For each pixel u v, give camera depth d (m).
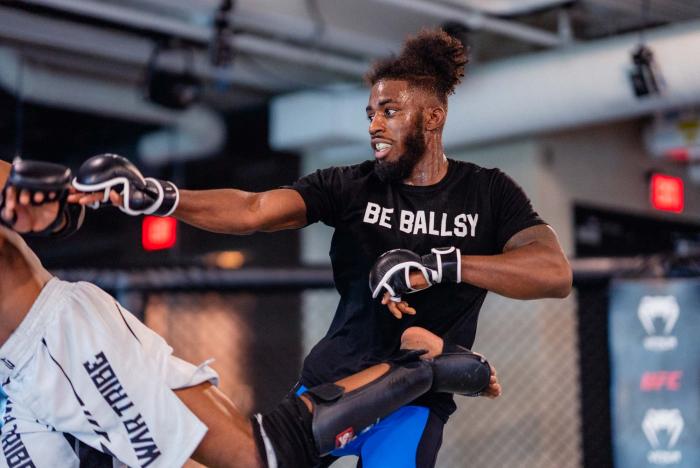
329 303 6.41
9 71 6.95
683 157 8.53
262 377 5.72
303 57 6.92
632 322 4.62
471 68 6.86
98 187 2.36
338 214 2.76
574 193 7.89
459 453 7.36
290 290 4.32
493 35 7.04
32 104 8.00
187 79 6.89
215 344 5.30
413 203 2.72
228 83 7.78
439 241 2.70
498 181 2.78
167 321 4.78
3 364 2.59
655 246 9.02
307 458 2.59
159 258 8.88
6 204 2.31
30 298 2.56
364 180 2.75
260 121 8.72
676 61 5.96
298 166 8.71
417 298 2.71
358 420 2.57
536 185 7.57
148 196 2.44
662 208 8.54
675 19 6.76
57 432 2.65
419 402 2.75
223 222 2.57
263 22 6.26
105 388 2.56
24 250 2.60
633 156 8.55
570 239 7.79
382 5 6.54
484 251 2.74
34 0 5.95
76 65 7.57
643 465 4.61
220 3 5.89
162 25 6.35
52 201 2.34
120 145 8.94
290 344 5.97
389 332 2.74
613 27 7.01
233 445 2.58
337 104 7.62
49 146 8.75
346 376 2.74
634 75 5.98
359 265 2.73
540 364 7.17
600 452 5.25
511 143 7.70
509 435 7.27
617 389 4.66
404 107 2.68
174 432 2.56
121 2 6.18
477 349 7.48
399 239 2.70
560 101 6.44
